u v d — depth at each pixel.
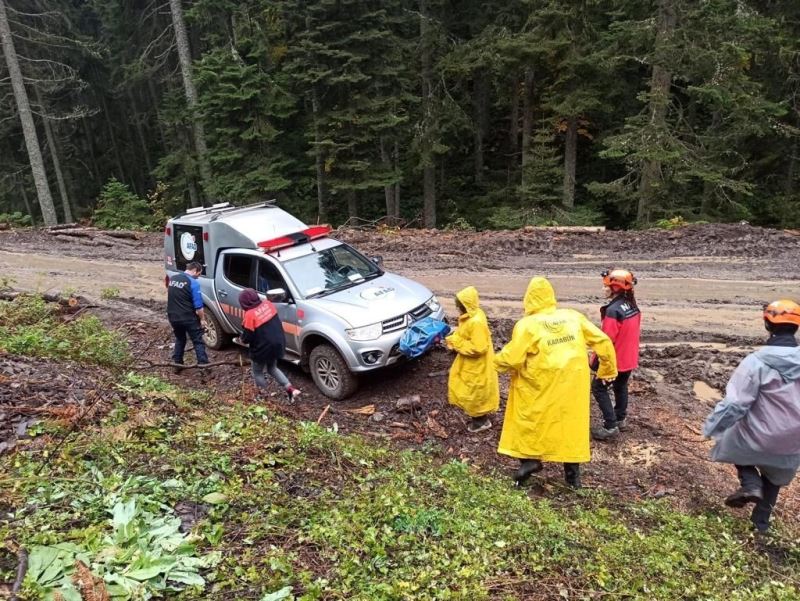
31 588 2.81
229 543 3.54
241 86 19.28
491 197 22.80
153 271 13.69
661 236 13.05
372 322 6.96
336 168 20.39
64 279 13.16
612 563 3.88
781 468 4.35
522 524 4.19
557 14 16.98
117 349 7.32
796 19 17.59
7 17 22.48
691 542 4.42
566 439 4.89
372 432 6.41
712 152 17.00
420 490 4.61
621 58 17.00
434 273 12.07
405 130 20.39
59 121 30.11
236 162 21.05
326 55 18.36
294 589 3.19
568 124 19.30
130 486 3.92
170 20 27.52
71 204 30.95
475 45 19.64
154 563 3.13
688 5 15.70
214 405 6.14
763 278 10.27
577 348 4.81
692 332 8.49
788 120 18.75
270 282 7.89
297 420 6.40
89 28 32.78
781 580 4.06
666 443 6.07
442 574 3.50
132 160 35.03
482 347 5.98
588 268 11.64
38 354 6.56
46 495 3.74
